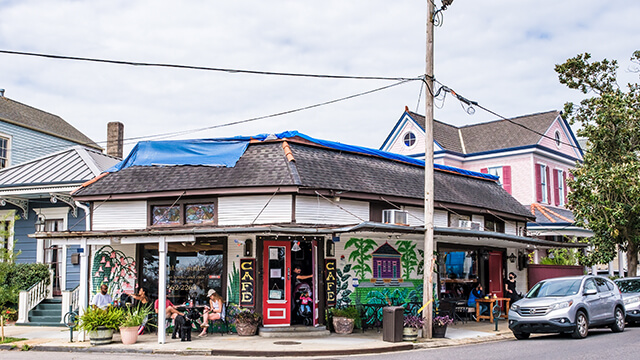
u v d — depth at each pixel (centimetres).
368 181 1788
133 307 1673
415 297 1886
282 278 1627
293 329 1582
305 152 1748
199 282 1667
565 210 3219
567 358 1130
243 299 1581
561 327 1461
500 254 2292
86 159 2200
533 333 1598
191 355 1322
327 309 1644
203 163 1716
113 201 1739
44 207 2161
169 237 1459
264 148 1741
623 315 1669
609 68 2519
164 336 1438
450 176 2280
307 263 1669
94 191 1730
